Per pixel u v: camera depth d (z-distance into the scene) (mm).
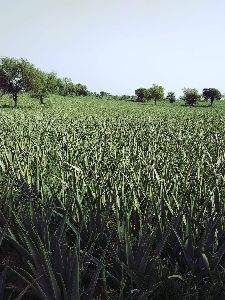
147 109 35906
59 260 1852
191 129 10883
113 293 1957
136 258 2002
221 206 2348
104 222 2328
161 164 3648
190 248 2088
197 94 51812
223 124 14328
